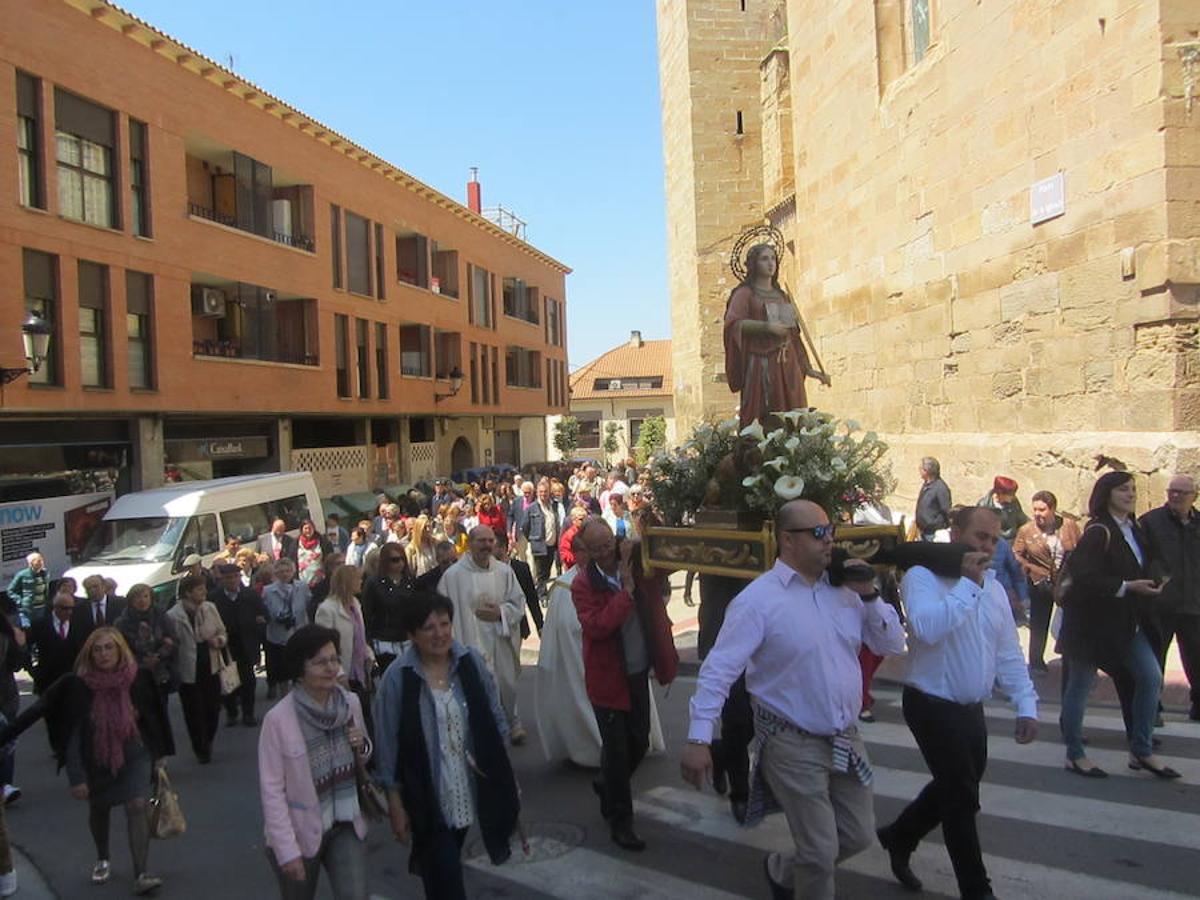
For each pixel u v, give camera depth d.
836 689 3.78
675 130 24.25
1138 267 8.74
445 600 4.15
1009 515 8.84
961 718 4.11
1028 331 10.40
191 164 22.97
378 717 4.09
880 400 13.83
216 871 5.53
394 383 30.14
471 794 4.12
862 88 13.95
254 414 23.19
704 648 6.11
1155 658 5.74
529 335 43.97
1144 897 4.23
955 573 4.17
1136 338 8.86
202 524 14.46
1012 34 10.48
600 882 4.82
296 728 3.85
